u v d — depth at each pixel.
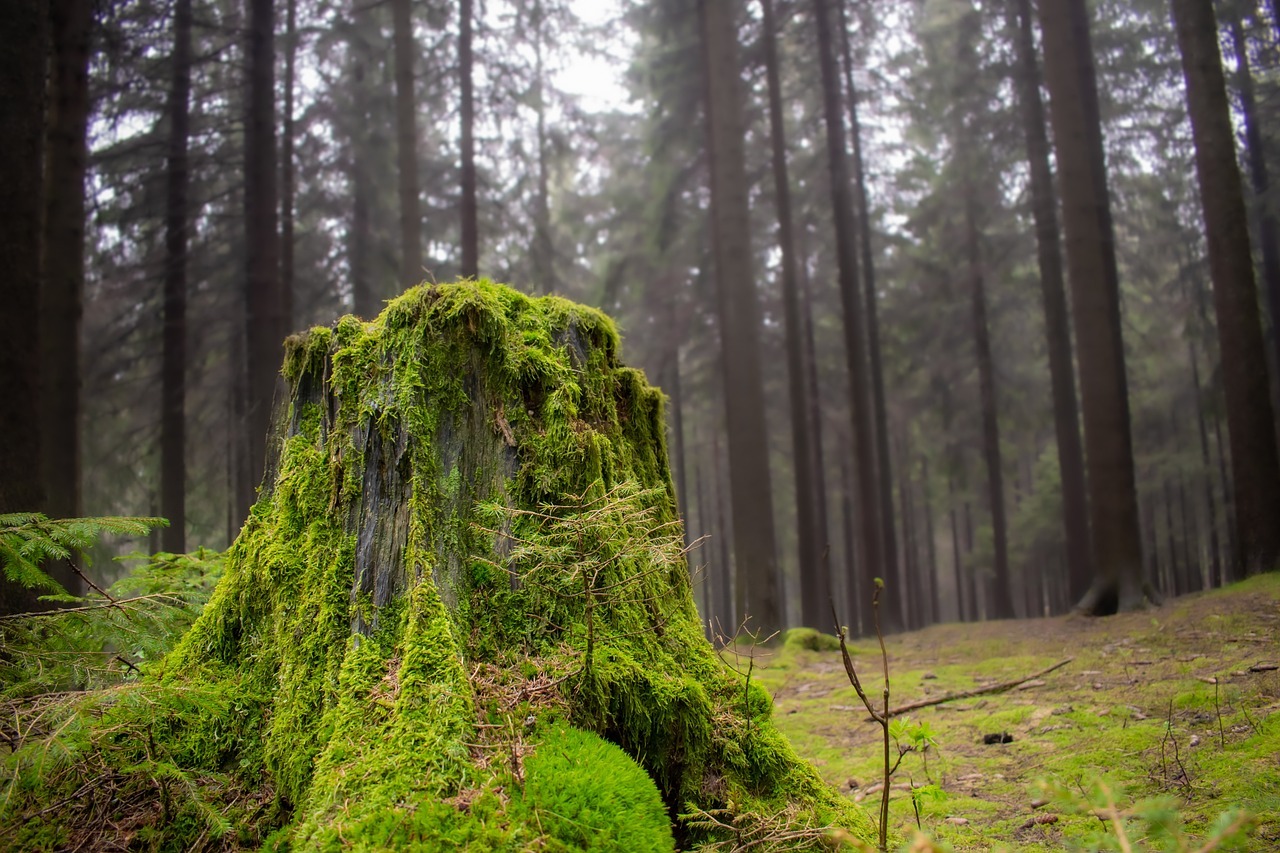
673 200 16.91
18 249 4.88
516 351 2.48
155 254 13.75
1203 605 7.04
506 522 2.28
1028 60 15.41
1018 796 2.96
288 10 14.77
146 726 2.09
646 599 2.47
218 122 13.93
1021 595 38.38
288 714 2.08
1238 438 8.61
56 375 7.58
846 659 2.14
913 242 20.81
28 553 2.42
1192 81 9.18
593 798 1.80
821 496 20.42
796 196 19.33
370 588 2.15
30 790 1.98
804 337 21.97
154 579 3.31
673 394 23.75
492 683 2.06
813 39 17.66
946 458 22.56
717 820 2.13
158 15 11.92
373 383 2.35
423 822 1.68
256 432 10.68
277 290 11.29
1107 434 9.03
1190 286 17.33
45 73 5.22
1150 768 2.96
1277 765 2.66
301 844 1.69
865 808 3.02
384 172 17.06
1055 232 15.23
